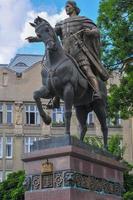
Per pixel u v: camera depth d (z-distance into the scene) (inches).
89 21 431.8
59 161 368.2
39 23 390.3
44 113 397.7
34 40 401.7
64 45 421.1
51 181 368.8
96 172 395.5
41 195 370.6
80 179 371.6
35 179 377.4
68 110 384.8
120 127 1876.2
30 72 1934.1
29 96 1911.9
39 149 384.2
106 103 438.9
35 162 381.4
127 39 903.7
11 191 1129.4
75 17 431.5
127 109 917.2
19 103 1902.1
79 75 399.2
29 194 377.4
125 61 914.1
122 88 907.4
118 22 906.7
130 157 1845.5
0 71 1918.1
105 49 914.1
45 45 390.3
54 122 1891.0
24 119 1895.9
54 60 391.2
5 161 1851.6
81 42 417.7
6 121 1887.3
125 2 911.0
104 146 434.3
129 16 901.8
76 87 393.4
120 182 429.1
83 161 380.2
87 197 376.5
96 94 403.2
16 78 1921.8
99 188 395.2
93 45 427.2
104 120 435.5
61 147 369.1
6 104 1902.1
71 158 365.7
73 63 401.1
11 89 1910.7
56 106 409.1
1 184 1155.9
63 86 387.9
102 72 426.9
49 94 395.9
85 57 416.2
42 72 399.2
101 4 931.3
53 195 364.8
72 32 423.2
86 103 421.1
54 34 391.5
